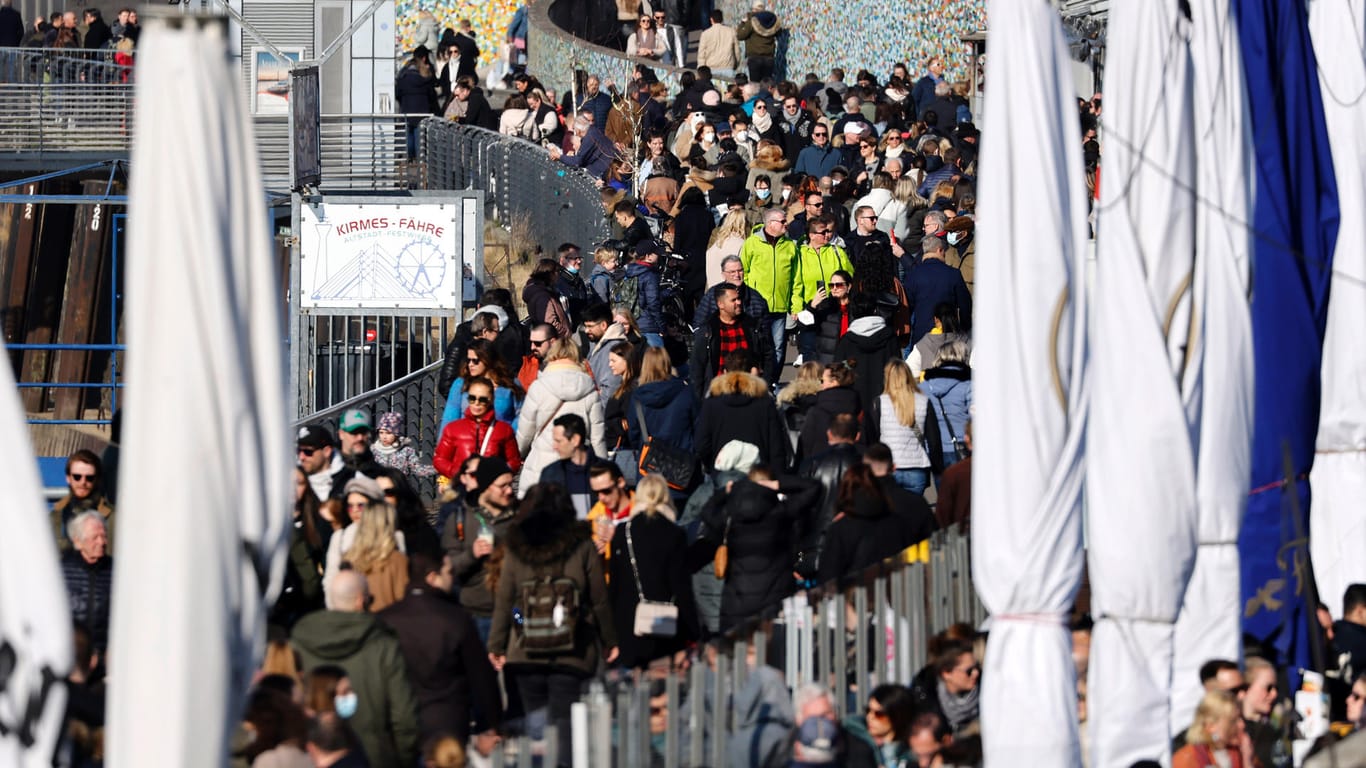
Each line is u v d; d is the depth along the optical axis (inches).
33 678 938.1
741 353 2033.7
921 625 1509.6
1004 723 1179.3
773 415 1978.3
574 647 1465.3
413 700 1241.4
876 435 2155.5
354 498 1562.5
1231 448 1359.5
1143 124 1290.6
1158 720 1259.2
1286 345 1544.0
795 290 2728.8
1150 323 1258.6
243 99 904.3
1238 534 1364.4
